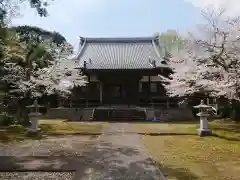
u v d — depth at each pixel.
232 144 12.01
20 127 17.66
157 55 33.62
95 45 37.78
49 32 34.88
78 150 10.69
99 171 7.62
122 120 25.70
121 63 31.95
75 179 6.88
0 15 11.01
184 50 16.47
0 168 7.83
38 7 10.99
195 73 16.08
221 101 25.62
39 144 12.08
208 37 14.33
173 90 20.50
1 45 14.73
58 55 19.33
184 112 27.19
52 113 27.39
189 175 7.33
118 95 32.44
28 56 18.48
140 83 31.81
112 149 10.93
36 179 6.88
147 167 8.11
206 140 13.12
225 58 14.12
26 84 17.89
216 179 6.98
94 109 27.88
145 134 15.34
